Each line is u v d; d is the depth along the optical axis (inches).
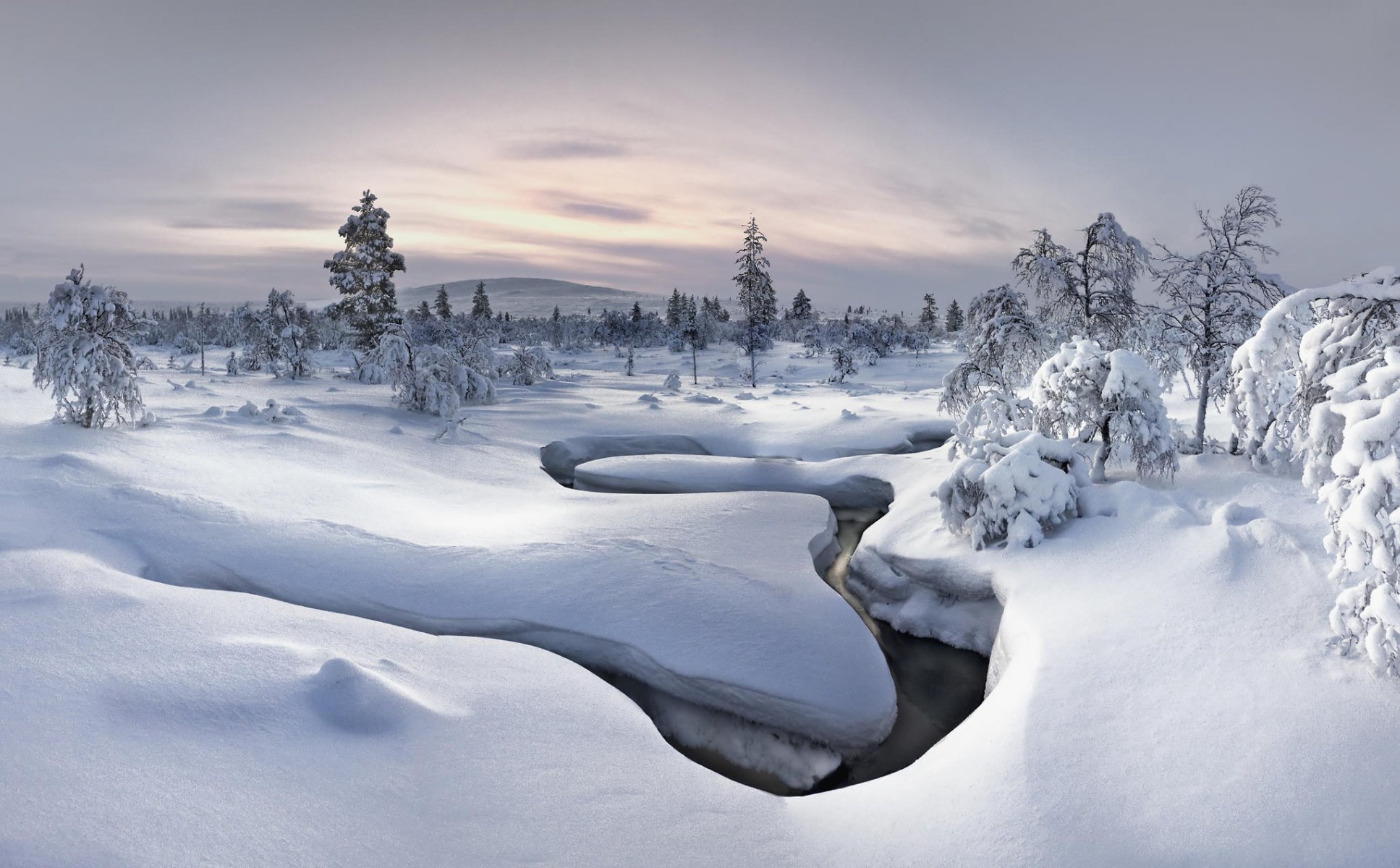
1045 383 533.6
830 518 612.7
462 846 203.0
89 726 223.6
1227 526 356.5
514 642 394.0
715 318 4119.1
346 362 2039.9
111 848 175.5
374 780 225.0
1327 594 291.3
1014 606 371.2
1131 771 225.6
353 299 1839.3
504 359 1667.1
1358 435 222.2
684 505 615.8
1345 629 250.5
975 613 431.2
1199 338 555.8
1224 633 286.7
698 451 960.3
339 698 260.1
